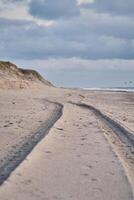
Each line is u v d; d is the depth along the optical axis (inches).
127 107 1555.1
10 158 443.5
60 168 414.6
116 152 520.4
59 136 617.9
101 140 608.7
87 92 3400.6
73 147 534.9
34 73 4402.1
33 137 589.9
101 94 3115.2
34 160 439.8
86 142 582.6
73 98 2016.5
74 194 334.0
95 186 358.9
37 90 2790.4
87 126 773.9
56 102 1486.2
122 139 649.0
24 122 768.9
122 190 350.3
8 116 869.2
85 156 481.1
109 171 413.1
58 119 831.1
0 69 3329.2
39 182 360.2
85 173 400.8
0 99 1496.1
